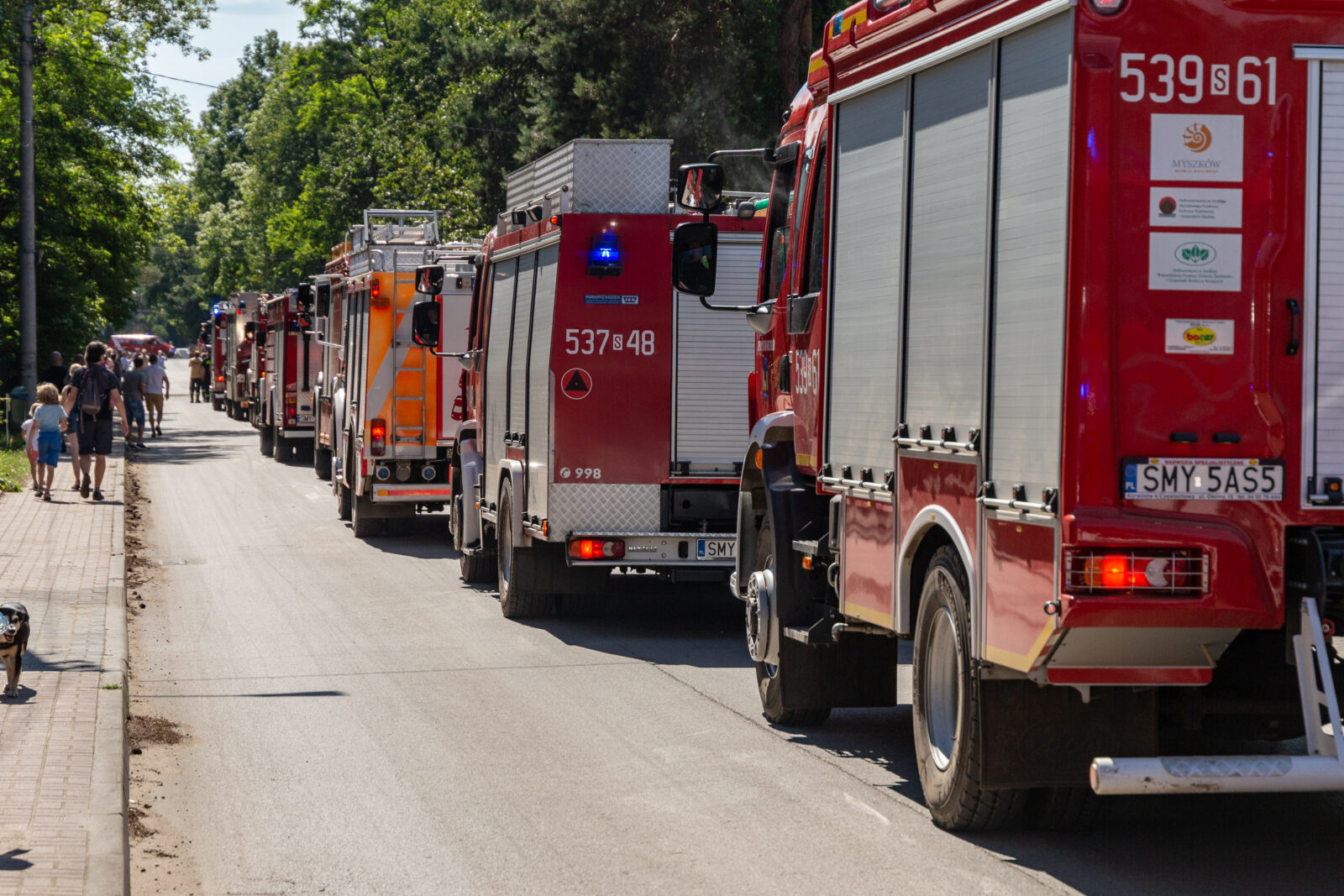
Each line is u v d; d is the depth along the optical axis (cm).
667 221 1418
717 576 1423
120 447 4338
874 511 825
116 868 640
